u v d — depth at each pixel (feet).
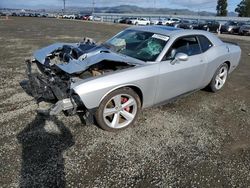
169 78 13.61
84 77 12.17
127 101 12.57
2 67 22.94
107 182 9.21
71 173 9.53
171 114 14.64
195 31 16.08
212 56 16.48
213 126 13.61
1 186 8.76
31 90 14.85
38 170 9.59
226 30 87.61
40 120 13.10
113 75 11.70
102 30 72.84
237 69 26.27
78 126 12.67
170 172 9.91
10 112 13.84
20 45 36.88
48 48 15.67
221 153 11.28
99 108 11.62
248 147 11.86
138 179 9.45
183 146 11.64
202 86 16.96
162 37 14.44
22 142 11.23
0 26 75.46
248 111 15.75
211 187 9.29
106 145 11.33
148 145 11.53
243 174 10.05
